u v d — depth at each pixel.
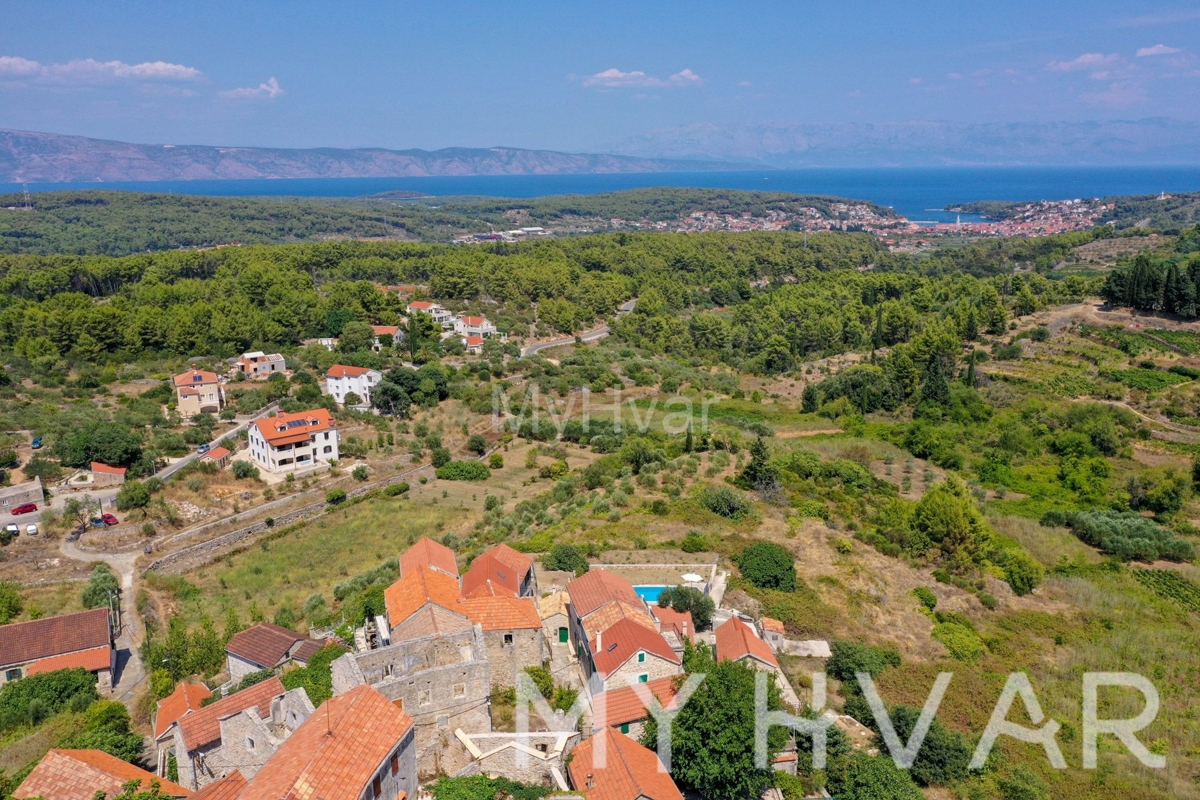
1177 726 56.97
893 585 73.62
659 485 94.25
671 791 41.56
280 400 139.50
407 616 50.78
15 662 64.12
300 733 36.31
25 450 110.06
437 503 104.38
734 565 72.56
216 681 62.91
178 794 40.81
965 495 89.38
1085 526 91.62
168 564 89.06
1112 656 65.69
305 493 107.50
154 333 163.12
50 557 87.88
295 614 74.38
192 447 119.38
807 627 64.56
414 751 39.06
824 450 115.25
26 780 40.66
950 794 49.50
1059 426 124.56
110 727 55.09
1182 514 97.81
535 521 88.88
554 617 58.31
